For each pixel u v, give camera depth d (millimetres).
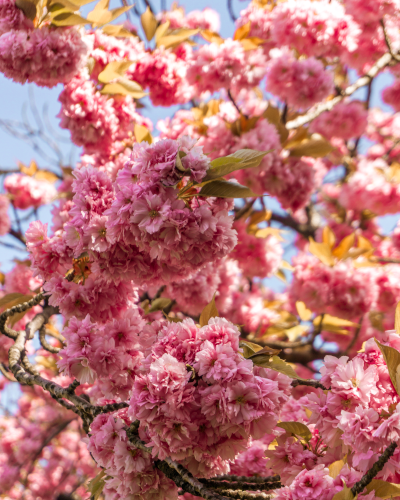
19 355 3041
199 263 2211
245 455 3004
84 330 2371
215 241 2090
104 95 4520
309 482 1874
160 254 2070
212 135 4750
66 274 2789
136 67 5047
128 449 2059
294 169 5031
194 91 5473
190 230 2016
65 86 4309
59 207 3816
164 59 5020
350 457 2064
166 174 1981
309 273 5457
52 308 3648
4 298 3486
